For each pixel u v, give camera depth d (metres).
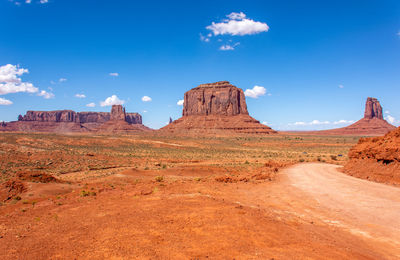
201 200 15.98
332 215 15.89
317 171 38.50
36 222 12.80
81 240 9.84
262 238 10.09
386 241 11.55
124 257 8.26
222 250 8.78
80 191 23.38
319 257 8.76
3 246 9.62
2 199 21.39
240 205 15.72
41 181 28.67
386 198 19.50
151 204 15.10
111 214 13.28
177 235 10.05
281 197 21.11
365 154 33.69
